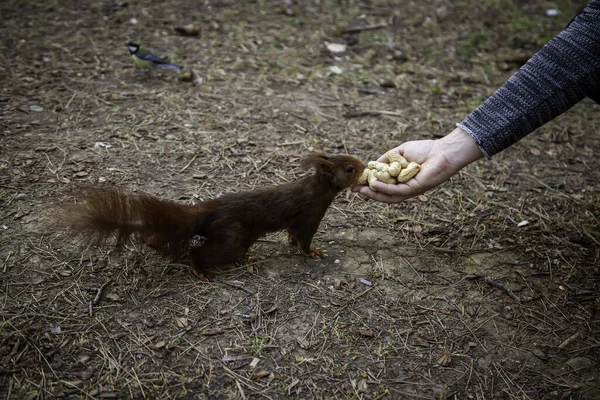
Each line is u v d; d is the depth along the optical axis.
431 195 1.19
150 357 0.81
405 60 1.73
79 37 1.64
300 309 0.91
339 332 0.88
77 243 0.98
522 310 0.94
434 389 0.81
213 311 0.89
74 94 1.40
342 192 1.17
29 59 1.52
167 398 0.76
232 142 1.28
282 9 1.92
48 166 1.14
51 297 0.88
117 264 0.95
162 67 1.53
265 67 1.61
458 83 1.65
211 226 0.92
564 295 0.98
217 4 1.90
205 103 1.42
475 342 0.88
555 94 0.90
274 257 1.00
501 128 0.92
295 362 0.83
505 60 1.77
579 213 1.17
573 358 0.87
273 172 1.20
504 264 1.03
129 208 0.88
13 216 1.01
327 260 1.01
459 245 1.07
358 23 1.90
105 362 0.80
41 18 1.72
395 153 0.98
